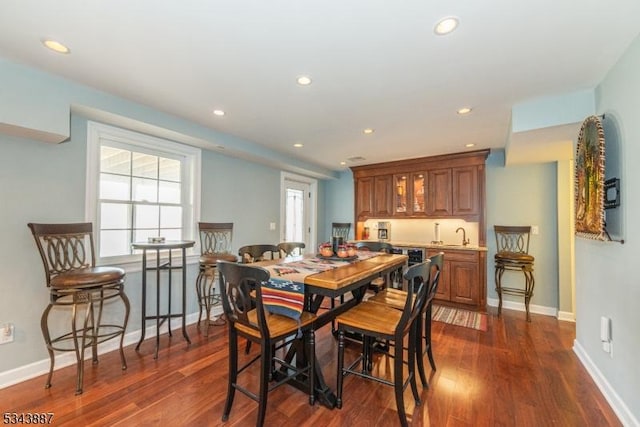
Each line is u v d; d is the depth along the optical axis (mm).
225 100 2523
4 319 2129
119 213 2883
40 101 2057
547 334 3166
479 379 2254
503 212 4293
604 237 1882
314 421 1778
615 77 1898
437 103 2561
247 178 4305
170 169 3348
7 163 2150
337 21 1509
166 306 3217
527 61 1881
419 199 4770
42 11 1440
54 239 2354
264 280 1605
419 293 1941
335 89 2303
